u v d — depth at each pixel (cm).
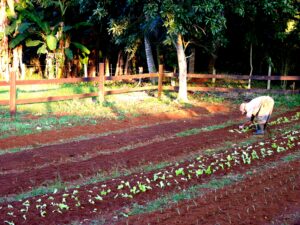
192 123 1270
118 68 2339
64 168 846
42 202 666
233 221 588
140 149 980
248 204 645
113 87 1917
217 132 1144
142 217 611
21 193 725
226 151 944
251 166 845
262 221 590
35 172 823
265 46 2025
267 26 1888
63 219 617
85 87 1852
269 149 957
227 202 655
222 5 1407
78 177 805
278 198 666
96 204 665
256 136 1102
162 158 917
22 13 1952
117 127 1201
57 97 1373
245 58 2320
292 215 609
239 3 1496
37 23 1980
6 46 2036
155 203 668
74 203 664
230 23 1966
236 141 1057
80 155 945
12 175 807
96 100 1555
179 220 594
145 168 855
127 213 634
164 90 1853
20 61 2095
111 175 817
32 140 1045
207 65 2448
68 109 1395
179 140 1058
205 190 720
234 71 2394
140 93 1764
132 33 1780
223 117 1357
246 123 1217
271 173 790
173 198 685
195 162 871
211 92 1836
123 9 1748
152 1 1438
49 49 2106
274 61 2061
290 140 1027
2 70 2056
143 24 1772
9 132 1105
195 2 1403
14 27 1977
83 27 2234
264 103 1091
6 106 1421
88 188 730
